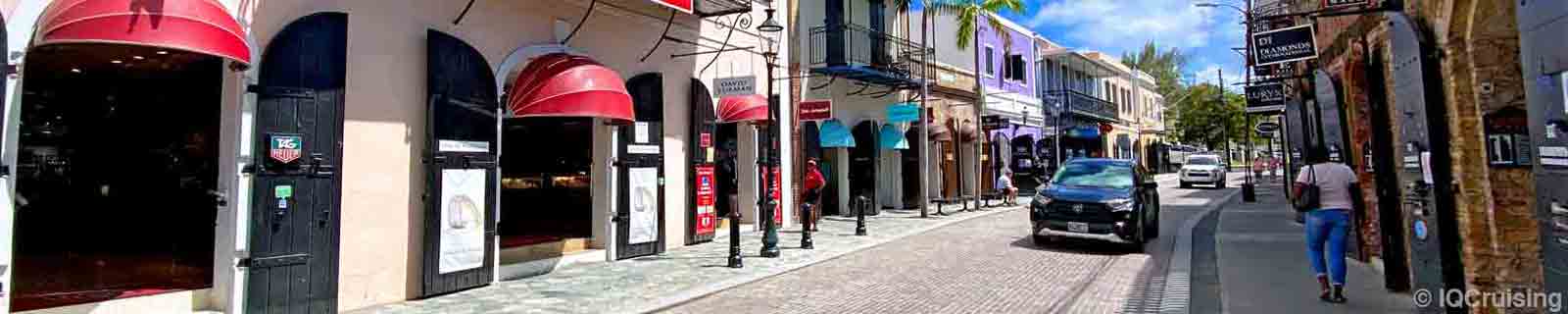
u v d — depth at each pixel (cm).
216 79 692
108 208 756
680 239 1201
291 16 687
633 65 1110
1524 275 472
